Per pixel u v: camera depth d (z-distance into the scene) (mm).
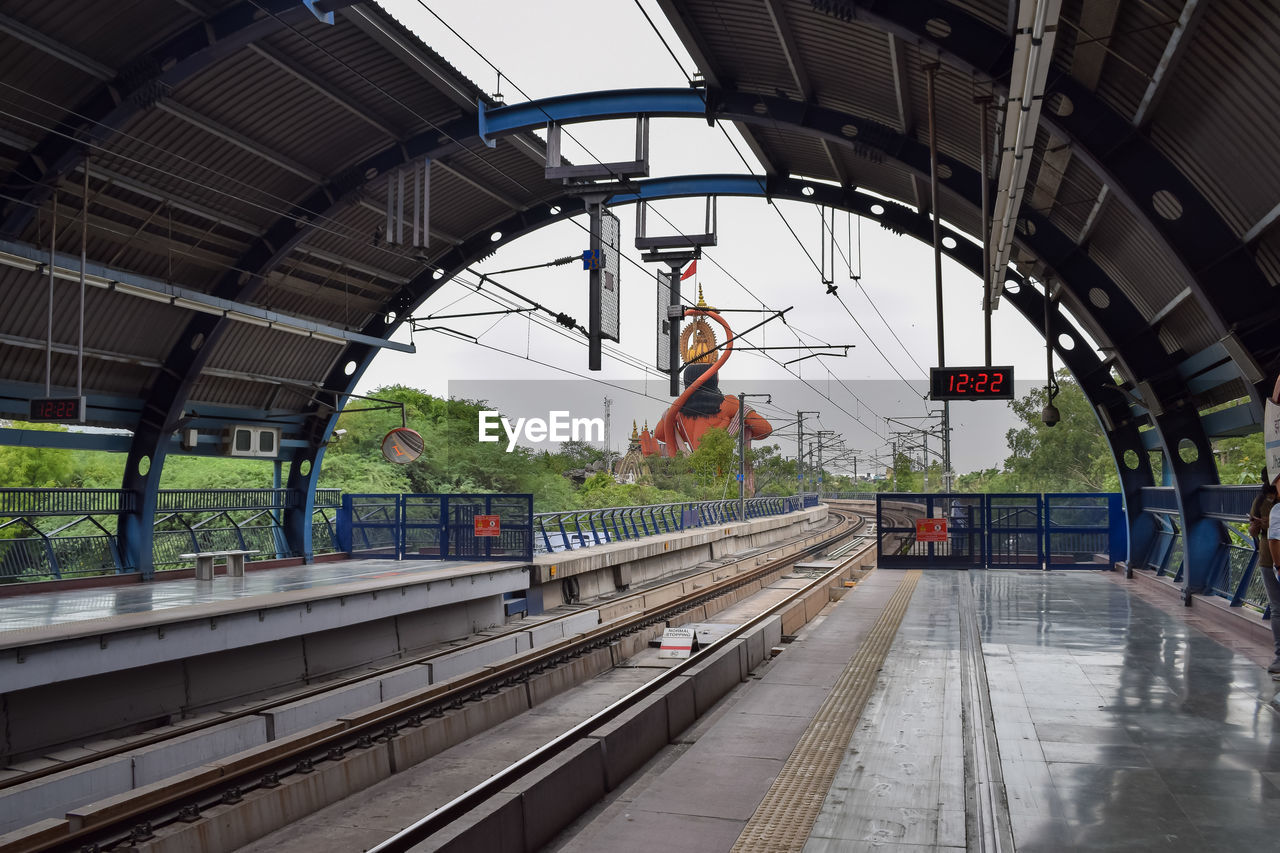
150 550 18422
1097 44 9945
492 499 22016
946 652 11695
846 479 149500
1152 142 11133
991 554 22719
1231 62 8898
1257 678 9688
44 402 13695
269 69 15320
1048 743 7340
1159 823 5570
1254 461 30375
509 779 7473
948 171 15828
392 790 8930
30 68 13281
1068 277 15648
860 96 15172
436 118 18219
